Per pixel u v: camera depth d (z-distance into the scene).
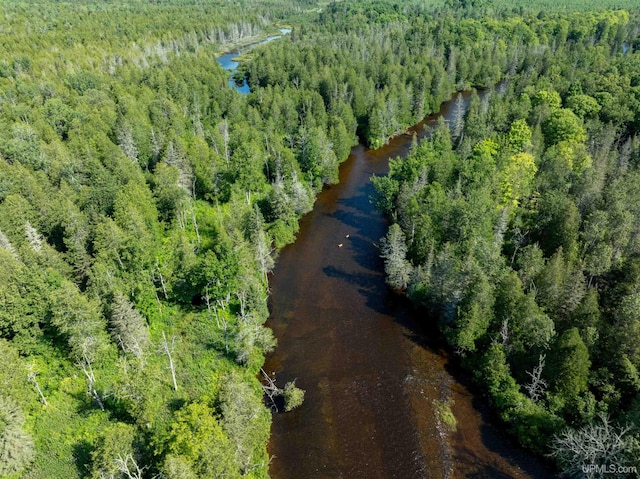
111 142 119.69
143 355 69.38
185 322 78.06
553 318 68.56
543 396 62.22
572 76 153.25
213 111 164.25
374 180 107.69
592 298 63.66
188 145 126.88
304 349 76.81
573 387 58.72
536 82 154.50
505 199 93.81
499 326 69.69
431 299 78.88
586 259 73.81
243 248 84.44
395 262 86.75
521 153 101.12
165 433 51.59
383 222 111.69
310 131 128.50
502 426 62.78
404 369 72.06
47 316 68.44
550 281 69.06
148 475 49.75
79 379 66.25
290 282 92.94
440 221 88.19
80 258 81.12
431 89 179.50
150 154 126.12
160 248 95.06
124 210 87.19
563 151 104.88
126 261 79.25
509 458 58.69
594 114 127.00
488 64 199.12
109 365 68.62
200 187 118.38
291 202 110.06
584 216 87.31
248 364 71.38
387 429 63.12
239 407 55.59
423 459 59.16
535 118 124.50
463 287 72.06
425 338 77.81
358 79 172.38
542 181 96.56
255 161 115.56
